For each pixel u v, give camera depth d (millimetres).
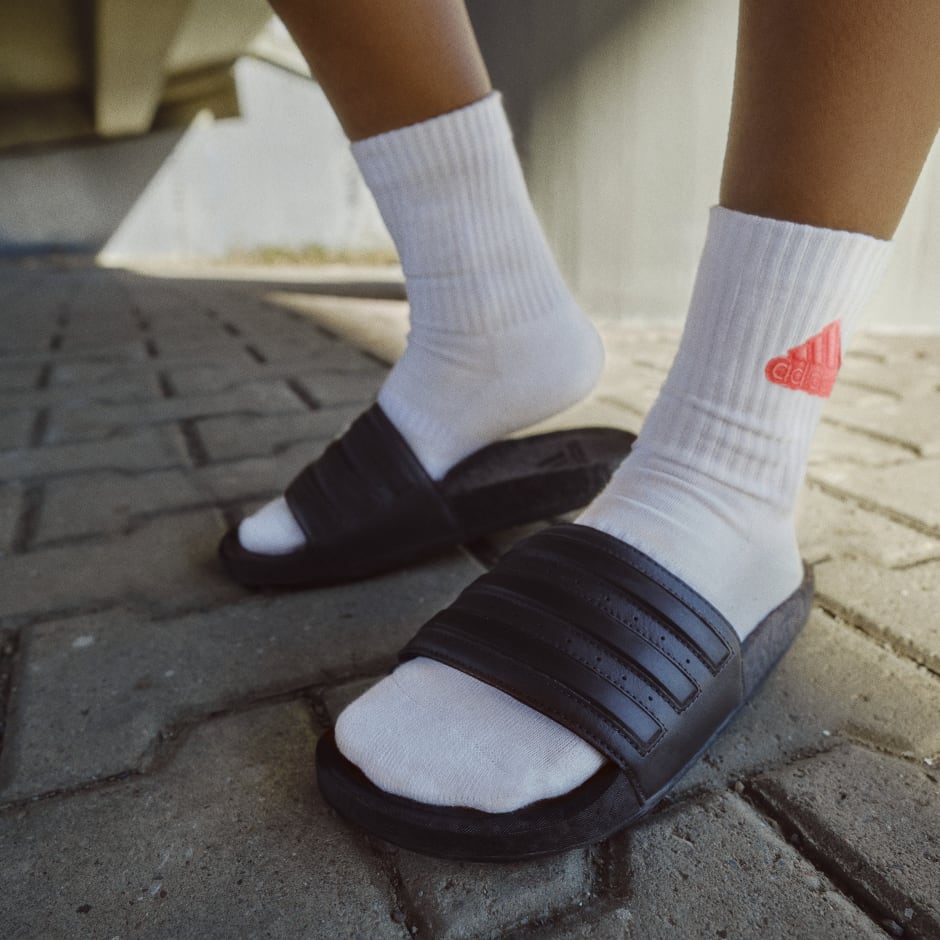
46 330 2979
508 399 905
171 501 1243
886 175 522
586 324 978
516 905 526
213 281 5004
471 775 542
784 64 500
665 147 2471
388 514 903
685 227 2514
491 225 831
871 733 668
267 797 627
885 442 1365
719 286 590
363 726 586
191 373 2131
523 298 884
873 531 1028
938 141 2135
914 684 729
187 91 7859
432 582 951
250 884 549
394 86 733
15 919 528
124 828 600
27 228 8125
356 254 7898
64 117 7820
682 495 625
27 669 807
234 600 932
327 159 8297
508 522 985
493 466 955
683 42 2344
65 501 1254
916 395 1635
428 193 797
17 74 7113
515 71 2615
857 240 540
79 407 1815
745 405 607
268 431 1592
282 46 7773
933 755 641
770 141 528
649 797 565
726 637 609
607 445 1043
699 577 607
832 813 584
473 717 570
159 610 915
